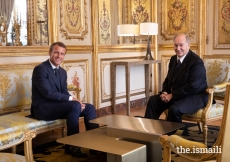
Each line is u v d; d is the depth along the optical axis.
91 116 2.97
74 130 2.77
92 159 2.71
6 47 3.16
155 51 5.44
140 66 5.22
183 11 5.32
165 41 5.52
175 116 2.88
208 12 5.16
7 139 1.69
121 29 4.76
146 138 2.20
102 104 4.55
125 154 1.88
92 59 4.35
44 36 4.11
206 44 5.21
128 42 5.61
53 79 2.93
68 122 2.78
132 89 5.09
